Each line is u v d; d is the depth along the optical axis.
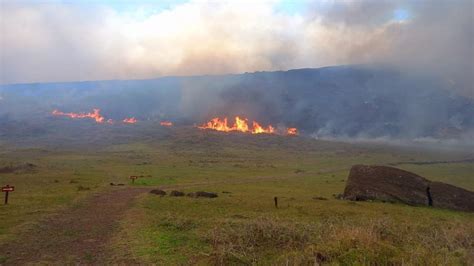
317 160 135.50
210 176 80.31
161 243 20.70
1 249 19.64
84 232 23.88
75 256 18.69
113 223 26.80
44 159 110.25
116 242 21.16
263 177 81.94
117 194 45.06
